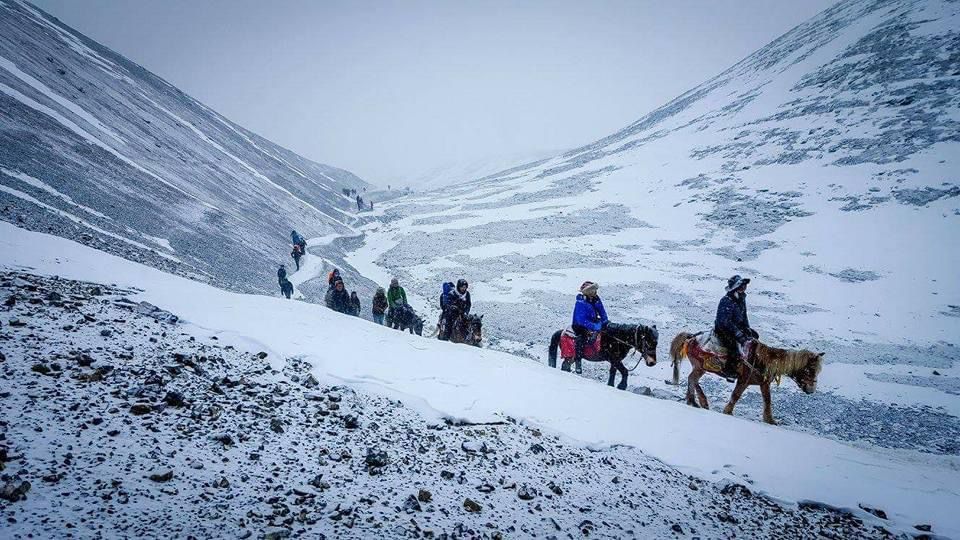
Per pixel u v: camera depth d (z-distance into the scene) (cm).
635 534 488
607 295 3266
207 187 4241
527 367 1034
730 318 1094
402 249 5209
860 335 2405
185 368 596
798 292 3041
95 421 420
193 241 2680
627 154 7988
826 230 3778
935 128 4541
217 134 7175
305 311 1080
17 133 2427
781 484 692
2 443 348
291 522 360
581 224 5234
